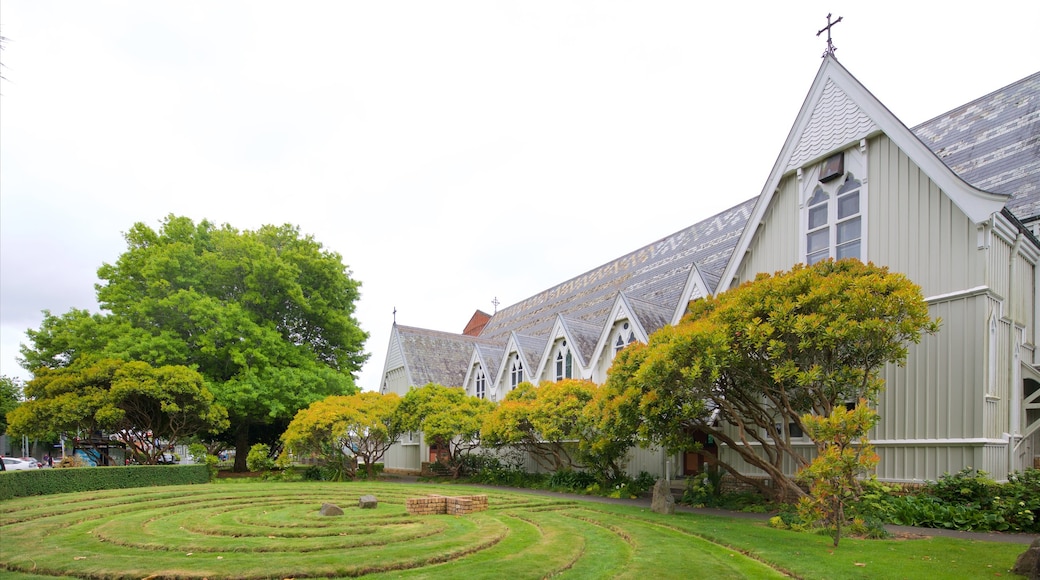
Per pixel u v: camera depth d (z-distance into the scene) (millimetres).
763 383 14242
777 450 15703
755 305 13484
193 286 35844
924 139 20125
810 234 18250
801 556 9641
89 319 35281
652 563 9492
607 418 16281
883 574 8414
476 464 32094
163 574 9062
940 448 14297
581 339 29203
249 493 21562
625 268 36594
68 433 30594
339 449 31750
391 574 9000
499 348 39438
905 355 12773
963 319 14211
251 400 33594
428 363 42000
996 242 14617
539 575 8836
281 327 39844
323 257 41094
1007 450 14445
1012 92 18141
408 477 35719
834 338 12328
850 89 17109
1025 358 15750
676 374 13547
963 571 8531
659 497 16047
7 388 53531
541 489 24750
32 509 17031
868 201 16562
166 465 26672
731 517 14977
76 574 9266
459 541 11539
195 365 33219
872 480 12672
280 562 9797
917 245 15344
